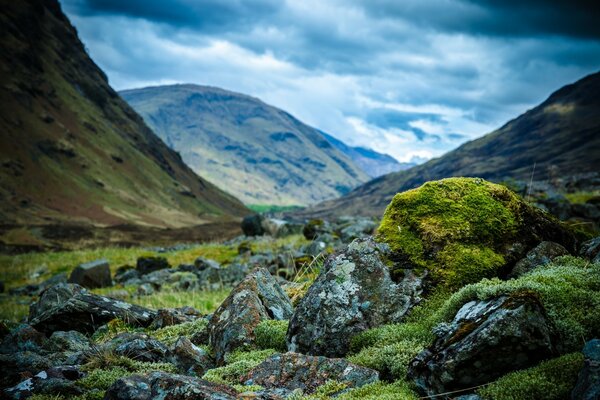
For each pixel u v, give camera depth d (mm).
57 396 7770
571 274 8242
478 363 6410
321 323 9016
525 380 5988
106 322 14266
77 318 14062
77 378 8766
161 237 104312
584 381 5352
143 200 197000
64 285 16875
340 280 9359
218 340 10445
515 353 6383
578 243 10648
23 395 7945
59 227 109750
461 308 7695
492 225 10023
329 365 7793
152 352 10219
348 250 9883
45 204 146875
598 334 6809
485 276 9398
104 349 10016
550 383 5828
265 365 8188
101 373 8789
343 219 41031
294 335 9289
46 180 159875
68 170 176875
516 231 10055
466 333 6777
